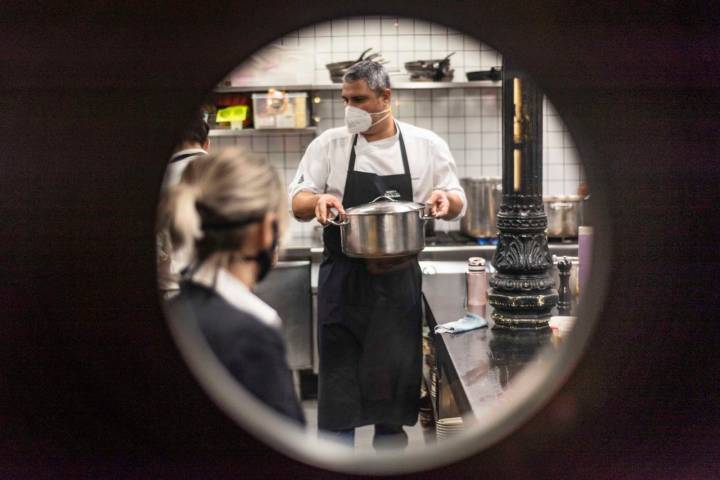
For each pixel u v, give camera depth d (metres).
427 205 2.98
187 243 1.67
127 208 1.50
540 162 2.29
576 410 1.58
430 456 1.57
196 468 1.57
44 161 1.49
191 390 1.55
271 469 1.57
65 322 1.53
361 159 3.17
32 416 1.56
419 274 3.10
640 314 1.55
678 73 1.49
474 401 1.71
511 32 1.49
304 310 4.46
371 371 3.12
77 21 1.46
